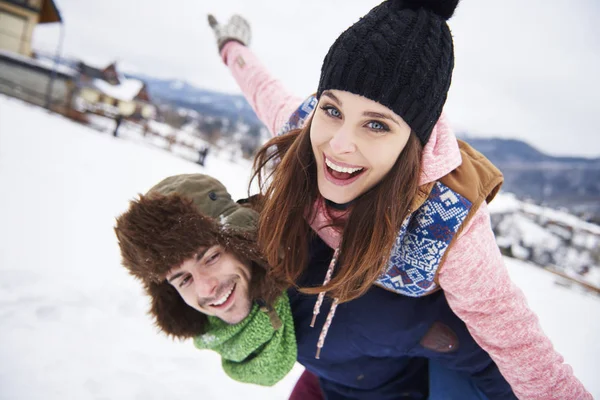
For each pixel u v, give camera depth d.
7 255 3.26
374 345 1.46
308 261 1.41
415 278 1.25
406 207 1.13
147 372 2.34
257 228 1.31
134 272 1.26
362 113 1.07
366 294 1.40
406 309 1.39
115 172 7.68
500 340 1.25
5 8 22.50
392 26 1.09
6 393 1.90
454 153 1.20
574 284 9.41
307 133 1.24
